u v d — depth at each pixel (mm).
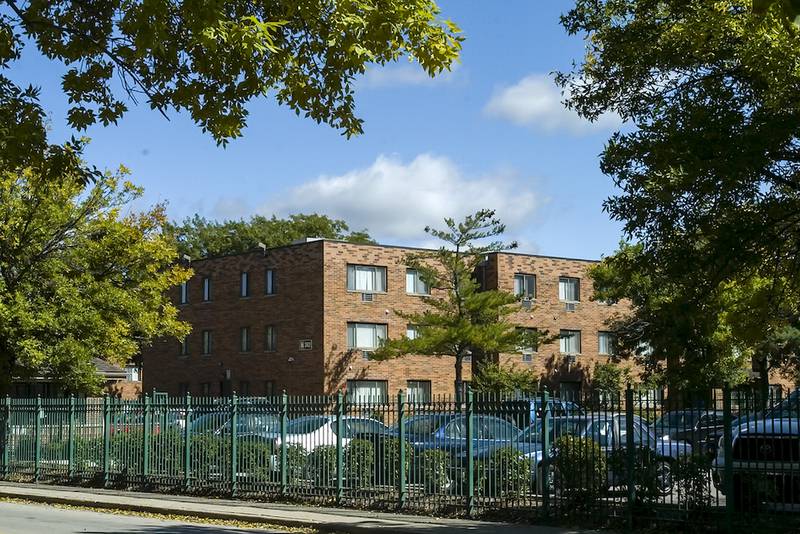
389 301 50281
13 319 30938
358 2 12820
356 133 14172
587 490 16188
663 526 15219
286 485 20578
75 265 33500
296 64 13766
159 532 16062
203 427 22422
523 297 48750
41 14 14016
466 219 44750
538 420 17000
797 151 13672
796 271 14094
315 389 48219
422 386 50906
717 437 15164
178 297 56438
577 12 15922
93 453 24906
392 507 18734
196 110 13914
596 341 56312
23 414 27000
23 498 22969
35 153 14508
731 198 13859
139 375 65375
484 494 17500
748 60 13148
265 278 51656
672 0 14906
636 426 16469
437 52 13070
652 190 13992
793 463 14102
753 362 44312
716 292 14648
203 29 11539
